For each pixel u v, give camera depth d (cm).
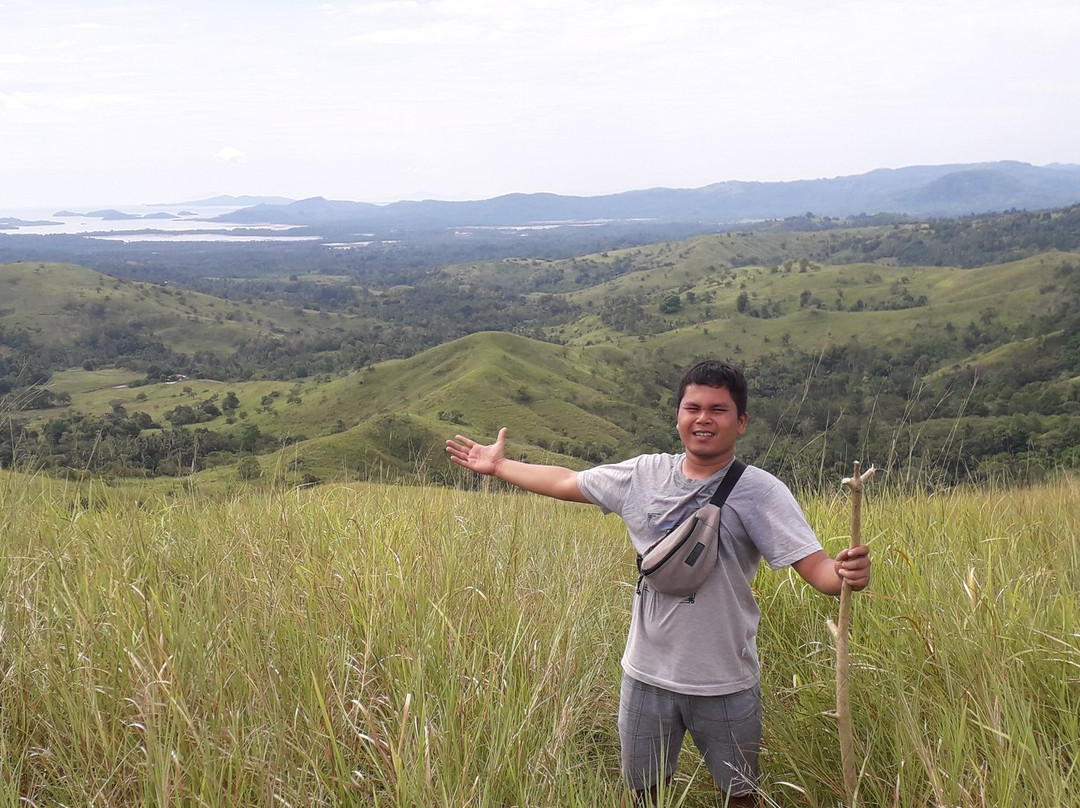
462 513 552
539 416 11219
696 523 261
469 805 235
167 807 211
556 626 377
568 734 305
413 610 343
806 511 531
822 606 405
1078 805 223
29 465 552
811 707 328
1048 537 514
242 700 275
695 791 317
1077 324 9288
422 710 266
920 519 508
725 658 271
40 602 346
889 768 279
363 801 247
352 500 563
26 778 257
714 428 266
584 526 822
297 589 363
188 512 518
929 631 325
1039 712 281
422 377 13188
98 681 275
